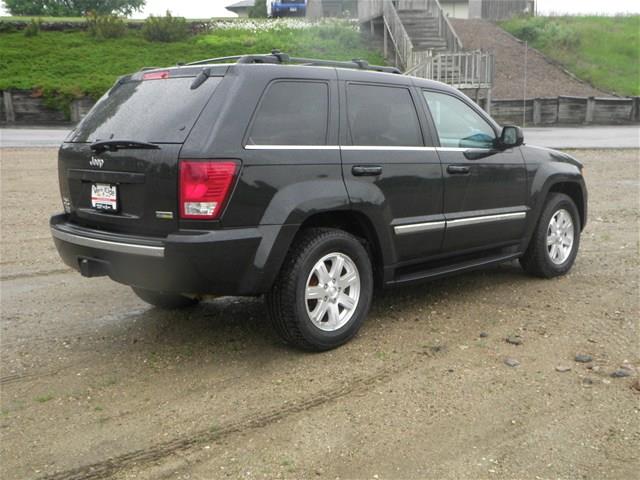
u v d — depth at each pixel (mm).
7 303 5926
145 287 4348
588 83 32625
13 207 10477
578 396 3941
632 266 6969
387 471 3195
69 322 5434
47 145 18047
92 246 4426
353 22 35094
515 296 5953
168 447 3457
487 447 3398
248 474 3188
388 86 5145
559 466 3221
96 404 3963
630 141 20188
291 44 32594
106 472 3238
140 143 4199
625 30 40281
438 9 29141
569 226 6645
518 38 38719
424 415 3744
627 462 3244
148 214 4207
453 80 23172
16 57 29469
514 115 27047
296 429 3609
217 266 4074
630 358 4484
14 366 4539
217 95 4227
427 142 5281
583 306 5625
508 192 5918
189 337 5051
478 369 4359
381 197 4820
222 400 3975
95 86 25938
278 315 4457
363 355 4625
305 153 4430
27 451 3443
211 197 4031
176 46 32750
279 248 4242
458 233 5461
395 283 5098
